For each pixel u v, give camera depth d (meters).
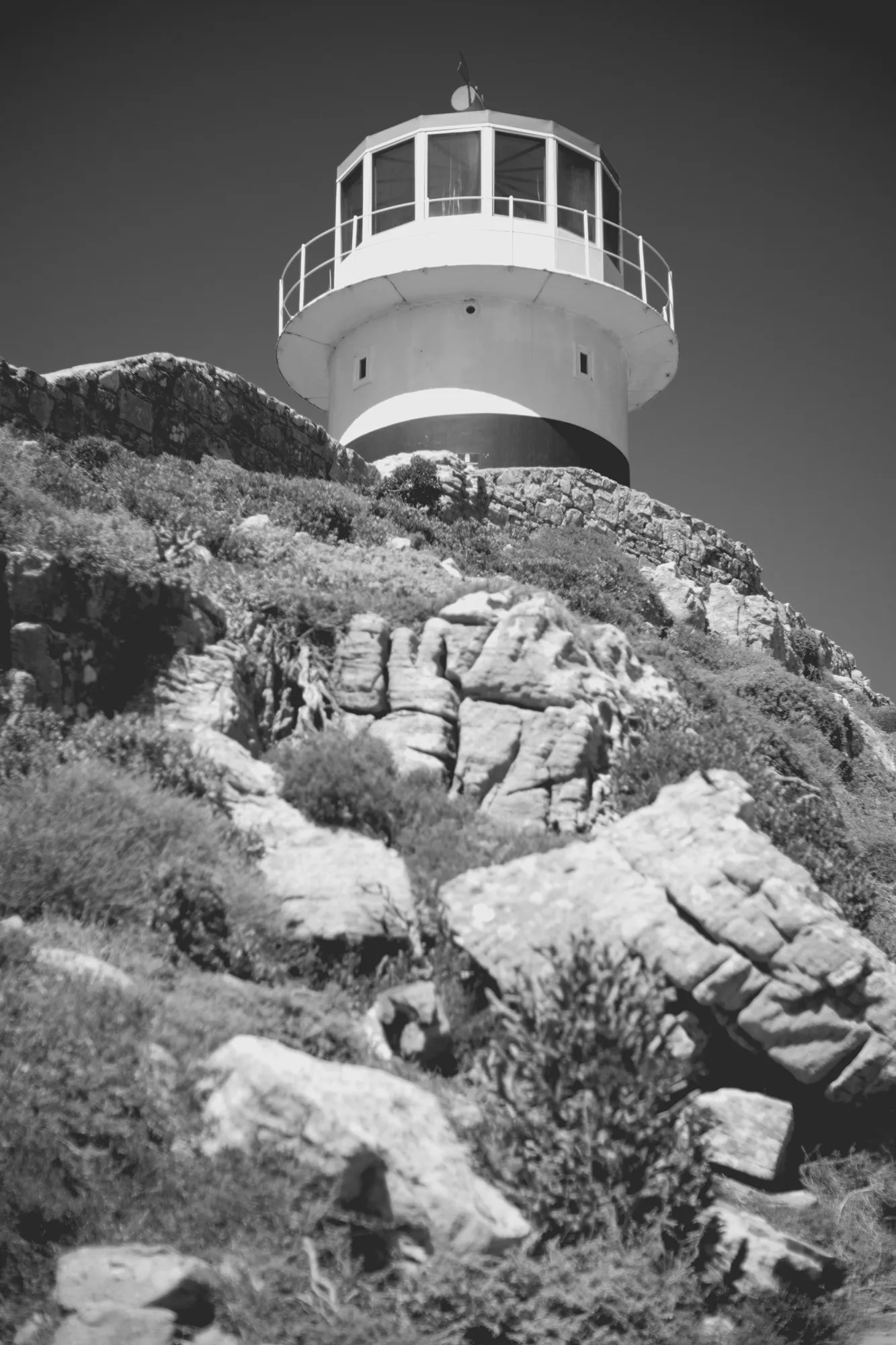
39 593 13.55
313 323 34.88
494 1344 7.85
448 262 32.97
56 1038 8.23
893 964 11.27
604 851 11.79
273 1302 7.39
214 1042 8.84
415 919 11.61
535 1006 10.09
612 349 35.56
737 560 36.47
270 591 16.58
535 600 16.61
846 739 25.80
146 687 14.31
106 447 19.64
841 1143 11.11
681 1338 8.41
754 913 10.98
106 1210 7.61
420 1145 8.48
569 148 35.22
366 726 15.30
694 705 19.16
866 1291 9.77
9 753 12.13
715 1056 11.05
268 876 11.94
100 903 10.38
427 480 26.58
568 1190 8.93
